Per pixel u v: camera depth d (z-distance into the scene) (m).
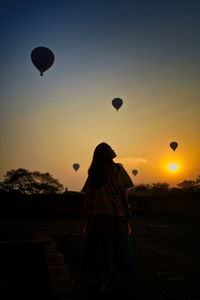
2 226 9.60
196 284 2.81
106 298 2.33
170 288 2.66
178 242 5.75
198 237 6.50
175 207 14.88
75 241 5.75
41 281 3.10
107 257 2.38
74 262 3.78
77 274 3.12
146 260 3.99
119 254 2.44
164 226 9.52
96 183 2.54
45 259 3.80
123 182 2.59
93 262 2.43
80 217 15.88
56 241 5.71
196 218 12.56
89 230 2.50
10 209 17.27
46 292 2.72
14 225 10.07
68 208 17.69
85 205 2.60
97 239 2.45
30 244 4.83
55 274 2.96
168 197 15.46
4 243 4.58
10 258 4.37
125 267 2.44
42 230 8.14
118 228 2.46
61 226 9.70
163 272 3.29
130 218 2.57
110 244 2.42
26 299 2.56
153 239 6.18
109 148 2.70
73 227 9.32
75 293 2.39
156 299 2.33
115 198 2.53
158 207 16.52
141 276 3.10
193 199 13.23
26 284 3.01
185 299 2.34
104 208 2.46
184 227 9.09
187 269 3.45
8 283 3.04
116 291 2.53
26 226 9.62
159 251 4.71
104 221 2.45
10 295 2.67
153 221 12.05
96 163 2.62
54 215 17.11
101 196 2.52
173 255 4.37
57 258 3.78
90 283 2.76
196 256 4.30
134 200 17.34
